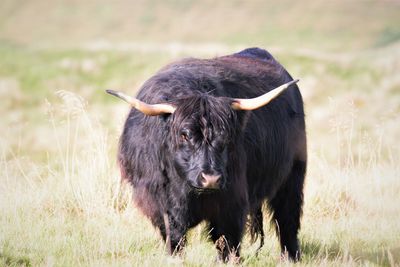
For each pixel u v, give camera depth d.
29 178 36.84
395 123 53.88
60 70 132.12
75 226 29.80
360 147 40.31
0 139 43.09
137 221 30.98
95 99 115.88
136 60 137.00
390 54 149.25
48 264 23.17
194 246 27.50
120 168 25.33
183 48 144.25
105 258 25.27
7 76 130.62
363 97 107.94
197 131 21.28
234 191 23.41
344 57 142.12
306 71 129.25
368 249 28.84
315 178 38.78
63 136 65.38
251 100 22.22
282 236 29.58
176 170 22.06
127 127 24.81
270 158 26.64
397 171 38.81
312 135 70.88
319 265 25.88
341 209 35.12
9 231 27.86
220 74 25.16
